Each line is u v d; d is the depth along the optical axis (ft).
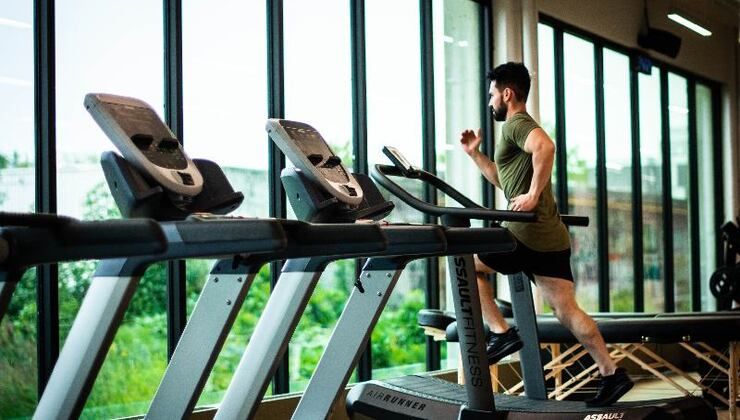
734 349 18.92
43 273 15.31
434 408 14.60
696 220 36.19
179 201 9.30
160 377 17.15
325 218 11.12
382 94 22.22
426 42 23.40
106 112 9.07
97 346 8.00
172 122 17.19
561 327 17.81
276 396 19.01
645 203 33.01
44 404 8.12
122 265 7.98
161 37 17.12
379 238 9.50
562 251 14.25
